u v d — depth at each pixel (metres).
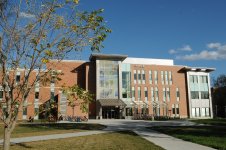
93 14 8.05
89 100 8.20
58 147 15.04
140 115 62.41
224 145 14.72
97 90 61.25
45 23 7.88
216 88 82.75
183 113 71.31
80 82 62.66
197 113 72.19
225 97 80.62
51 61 8.02
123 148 14.40
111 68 63.28
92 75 62.94
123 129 27.95
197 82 73.81
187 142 16.84
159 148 14.26
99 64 62.44
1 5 7.72
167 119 54.81
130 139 18.58
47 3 7.94
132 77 67.94
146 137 19.84
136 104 65.75
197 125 34.12
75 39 8.02
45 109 8.84
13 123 7.61
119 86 62.78
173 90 71.56
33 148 14.73
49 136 21.16
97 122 41.91
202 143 15.85
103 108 62.62
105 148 14.51
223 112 79.75
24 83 7.72
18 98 7.81
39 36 7.78
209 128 28.06
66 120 47.72
